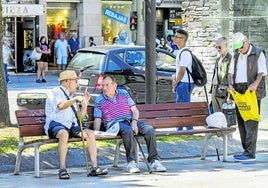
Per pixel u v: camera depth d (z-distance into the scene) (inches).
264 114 970.7
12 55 2133.4
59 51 2043.6
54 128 610.5
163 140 753.0
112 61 1064.8
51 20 2203.5
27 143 621.6
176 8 2346.2
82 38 2229.3
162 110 698.8
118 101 650.8
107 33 2298.2
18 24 2143.2
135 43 1989.4
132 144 635.5
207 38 1189.1
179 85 784.3
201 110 717.9
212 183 581.0
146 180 595.5
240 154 720.3
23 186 570.6
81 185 572.4
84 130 621.9
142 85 1085.1
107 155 703.1
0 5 808.9
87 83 1055.0
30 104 843.4
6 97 797.2
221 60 783.7
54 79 1993.1
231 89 699.4
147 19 777.6
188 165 677.9
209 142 759.7
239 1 1066.1
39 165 653.3
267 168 658.2
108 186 567.8
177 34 782.5
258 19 1028.5
